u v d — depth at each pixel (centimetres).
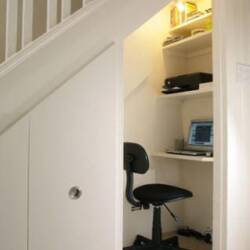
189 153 249
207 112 275
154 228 235
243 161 200
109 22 149
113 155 148
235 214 194
